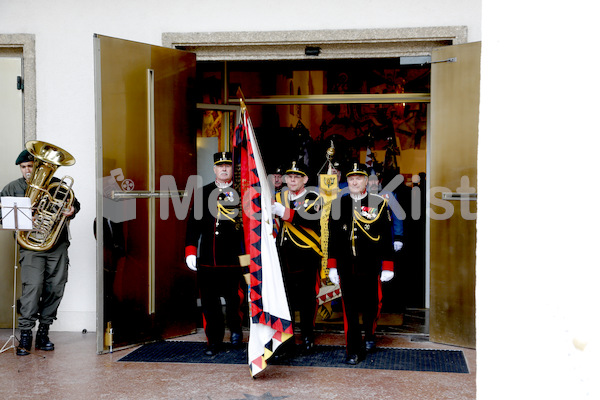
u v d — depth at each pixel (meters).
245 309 6.33
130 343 5.24
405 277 7.22
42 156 4.91
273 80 7.03
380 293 5.07
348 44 5.70
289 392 4.06
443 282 5.33
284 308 4.30
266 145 7.11
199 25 5.74
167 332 5.52
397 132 7.12
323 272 5.75
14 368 4.65
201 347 5.25
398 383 4.24
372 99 7.02
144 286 5.34
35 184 4.96
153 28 5.78
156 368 4.63
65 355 5.02
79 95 5.82
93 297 5.87
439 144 5.30
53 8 5.82
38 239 5.04
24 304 5.05
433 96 5.34
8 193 5.23
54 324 5.89
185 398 3.95
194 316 5.77
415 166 7.14
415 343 5.40
